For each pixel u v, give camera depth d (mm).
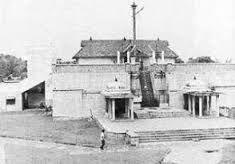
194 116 41344
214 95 41031
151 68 46750
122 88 39750
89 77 43125
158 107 45156
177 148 28141
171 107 44719
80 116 42781
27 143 30328
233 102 45906
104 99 43125
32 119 44125
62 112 42562
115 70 43906
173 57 60938
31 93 62688
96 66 43344
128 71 44281
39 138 31922
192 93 40938
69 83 42719
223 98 45656
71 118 42594
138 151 27250
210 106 42344
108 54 58219
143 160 24438
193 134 31938
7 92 56000
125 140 30812
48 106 53875
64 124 39406
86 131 35156
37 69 61750
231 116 42281
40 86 63250
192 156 25422
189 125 34812
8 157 25312
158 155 25797
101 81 43438
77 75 42875
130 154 26266
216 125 34500
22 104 56938
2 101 55844
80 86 42938
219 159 24328
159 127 33844
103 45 60156
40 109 57031
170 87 44906
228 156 25172
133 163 23719
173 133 31922
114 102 38500
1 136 33188
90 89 43094
